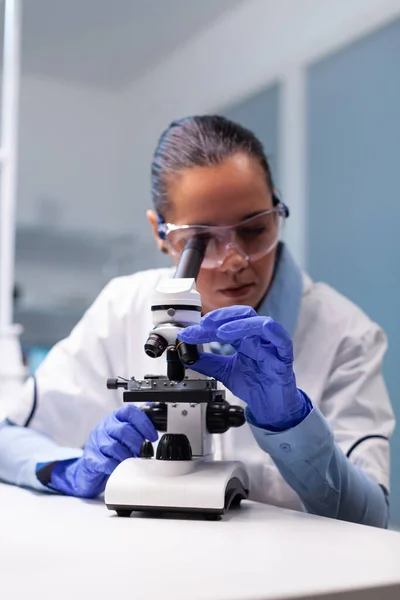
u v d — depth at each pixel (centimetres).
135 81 491
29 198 470
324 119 341
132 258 454
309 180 350
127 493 79
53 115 480
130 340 137
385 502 104
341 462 94
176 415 89
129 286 145
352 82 323
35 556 58
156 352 76
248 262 110
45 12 383
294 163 357
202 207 109
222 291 112
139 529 72
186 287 80
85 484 94
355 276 317
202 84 435
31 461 105
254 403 85
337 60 334
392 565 56
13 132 213
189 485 79
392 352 294
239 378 83
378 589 50
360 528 73
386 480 110
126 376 136
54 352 139
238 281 110
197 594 46
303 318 128
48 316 400
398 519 276
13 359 201
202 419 89
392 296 296
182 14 396
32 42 422
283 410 84
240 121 406
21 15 386
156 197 121
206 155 110
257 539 66
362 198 314
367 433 114
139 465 84
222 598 45
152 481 80
